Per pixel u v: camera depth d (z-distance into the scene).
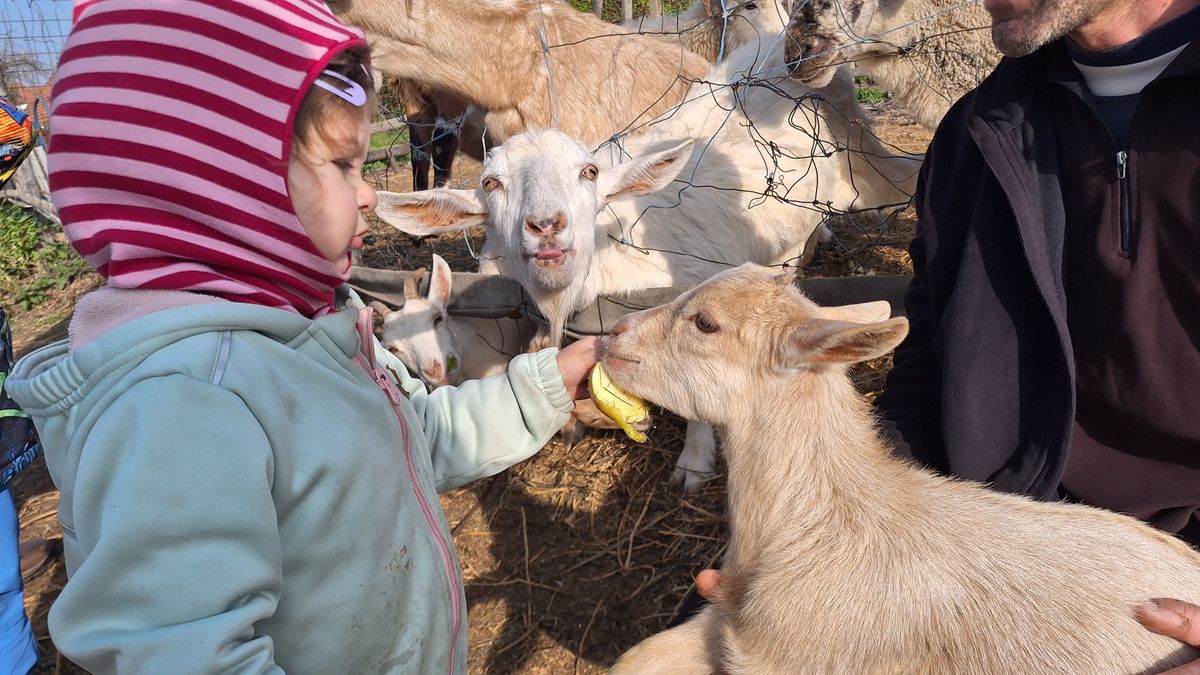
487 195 3.03
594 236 3.04
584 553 3.30
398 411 1.35
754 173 3.59
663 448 3.68
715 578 1.96
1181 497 1.77
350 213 1.18
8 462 2.50
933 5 4.09
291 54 1.04
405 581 1.29
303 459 1.11
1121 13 1.61
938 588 1.57
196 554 0.97
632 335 2.07
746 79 3.67
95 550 0.94
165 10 1.00
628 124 4.31
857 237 4.96
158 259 1.03
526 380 1.70
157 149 0.98
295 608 1.16
